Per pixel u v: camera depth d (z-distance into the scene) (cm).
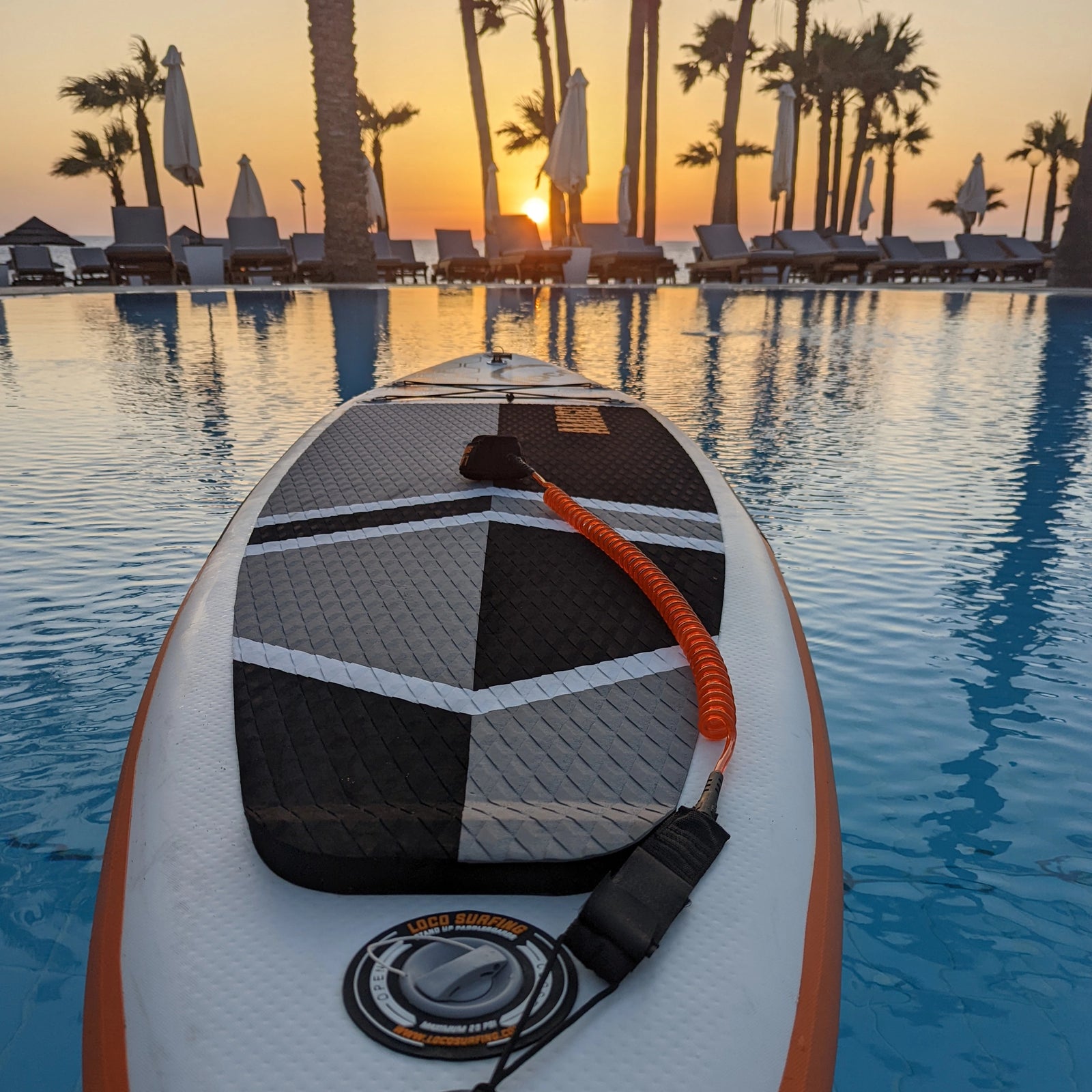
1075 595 251
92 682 198
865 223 3600
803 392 584
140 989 67
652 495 184
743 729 102
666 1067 60
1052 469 386
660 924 67
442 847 74
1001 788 165
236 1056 61
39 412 491
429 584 133
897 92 3519
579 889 75
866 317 1182
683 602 123
